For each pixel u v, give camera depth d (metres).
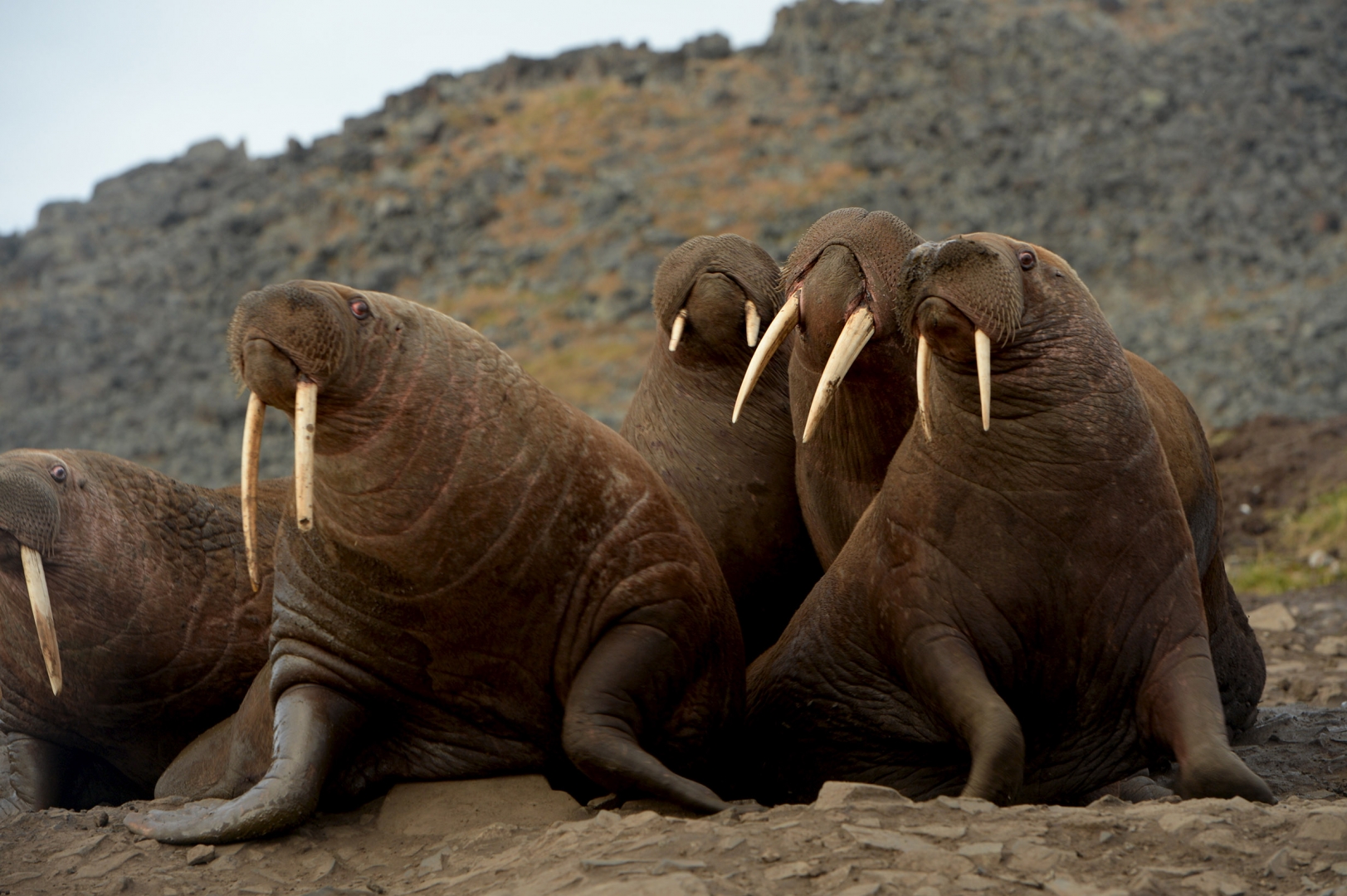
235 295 148.12
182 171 175.38
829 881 7.88
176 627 14.40
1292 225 122.31
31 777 14.40
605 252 139.25
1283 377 86.19
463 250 147.88
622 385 109.81
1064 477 10.53
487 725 11.67
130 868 10.27
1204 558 12.91
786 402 15.51
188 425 120.94
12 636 14.27
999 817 8.98
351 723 11.46
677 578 11.66
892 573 11.09
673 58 178.62
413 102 178.12
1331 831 8.27
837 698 11.99
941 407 10.95
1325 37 148.75
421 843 10.74
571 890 8.21
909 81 156.88
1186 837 8.40
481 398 11.13
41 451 14.28
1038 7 166.00
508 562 11.04
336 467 10.78
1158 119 142.38
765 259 14.96
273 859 10.38
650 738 11.49
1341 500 39.69
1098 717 10.84
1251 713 14.73
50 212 171.38
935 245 10.43
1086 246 123.75
